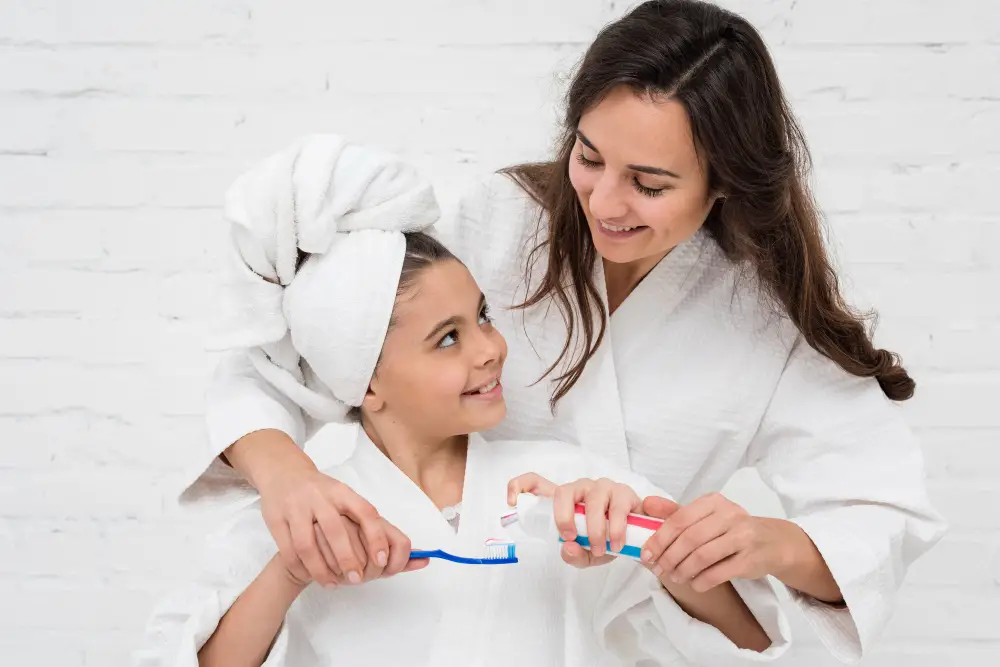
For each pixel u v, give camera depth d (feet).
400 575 3.55
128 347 6.02
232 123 5.90
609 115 3.26
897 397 4.04
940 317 5.83
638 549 3.12
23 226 5.98
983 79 5.70
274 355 3.79
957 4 5.65
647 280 4.03
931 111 5.72
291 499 3.22
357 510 3.14
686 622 3.50
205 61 5.87
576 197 3.82
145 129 5.92
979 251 5.80
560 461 3.86
